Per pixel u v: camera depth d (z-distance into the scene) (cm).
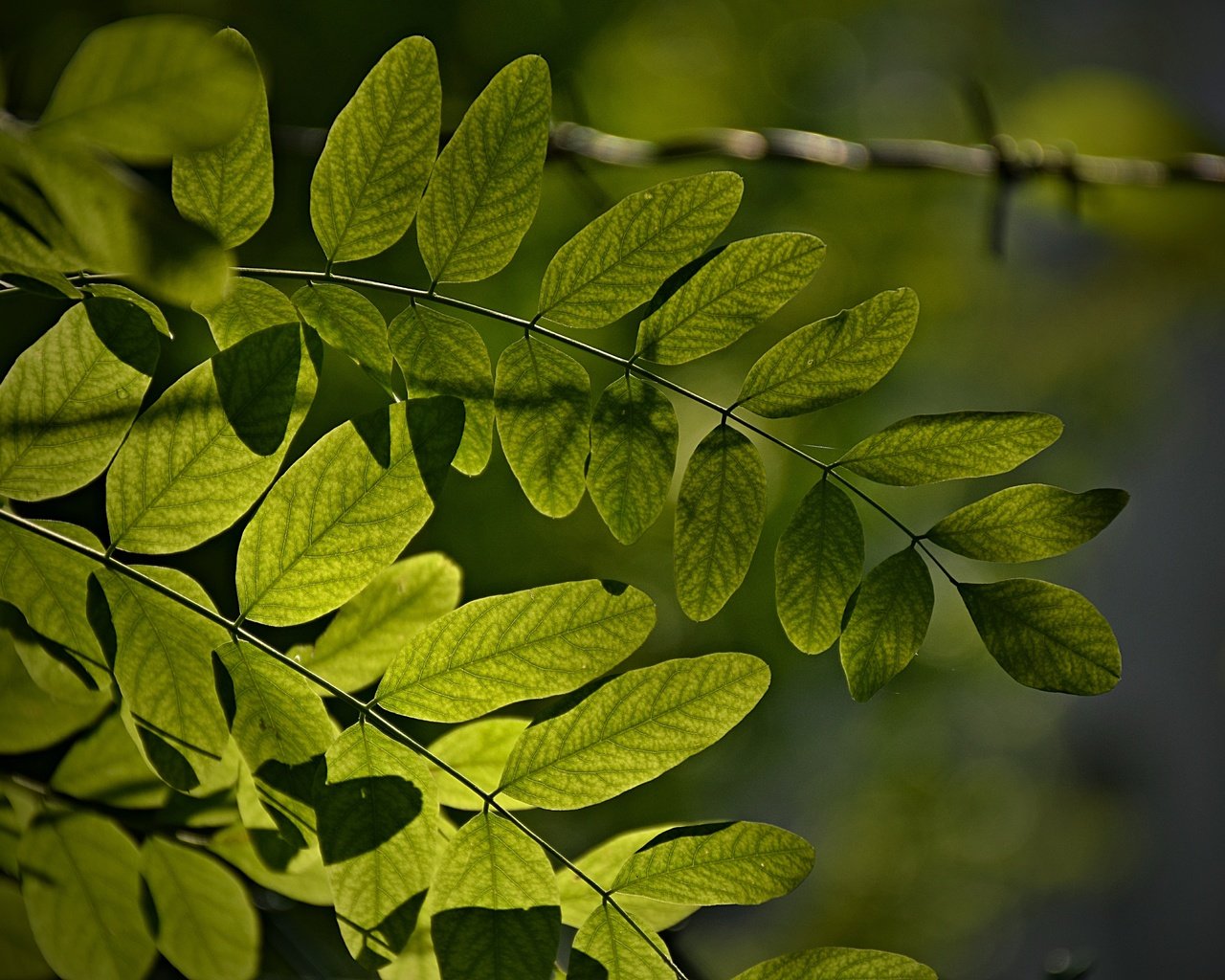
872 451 74
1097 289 234
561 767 73
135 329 72
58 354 72
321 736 72
